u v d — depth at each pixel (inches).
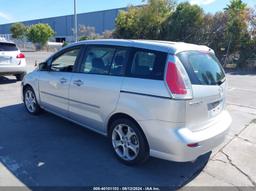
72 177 129.5
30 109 223.9
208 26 836.6
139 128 132.5
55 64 189.2
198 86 123.3
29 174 130.9
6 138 173.0
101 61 152.6
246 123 220.4
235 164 148.6
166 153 124.3
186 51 128.6
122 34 1097.4
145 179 130.3
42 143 167.0
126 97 133.6
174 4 1003.3
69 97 171.6
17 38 2078.0
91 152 156.6
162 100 119.6
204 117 128.6
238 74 619.5
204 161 150.9
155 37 970.7
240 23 755.4
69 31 2637.8
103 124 152.9
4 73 349.1
